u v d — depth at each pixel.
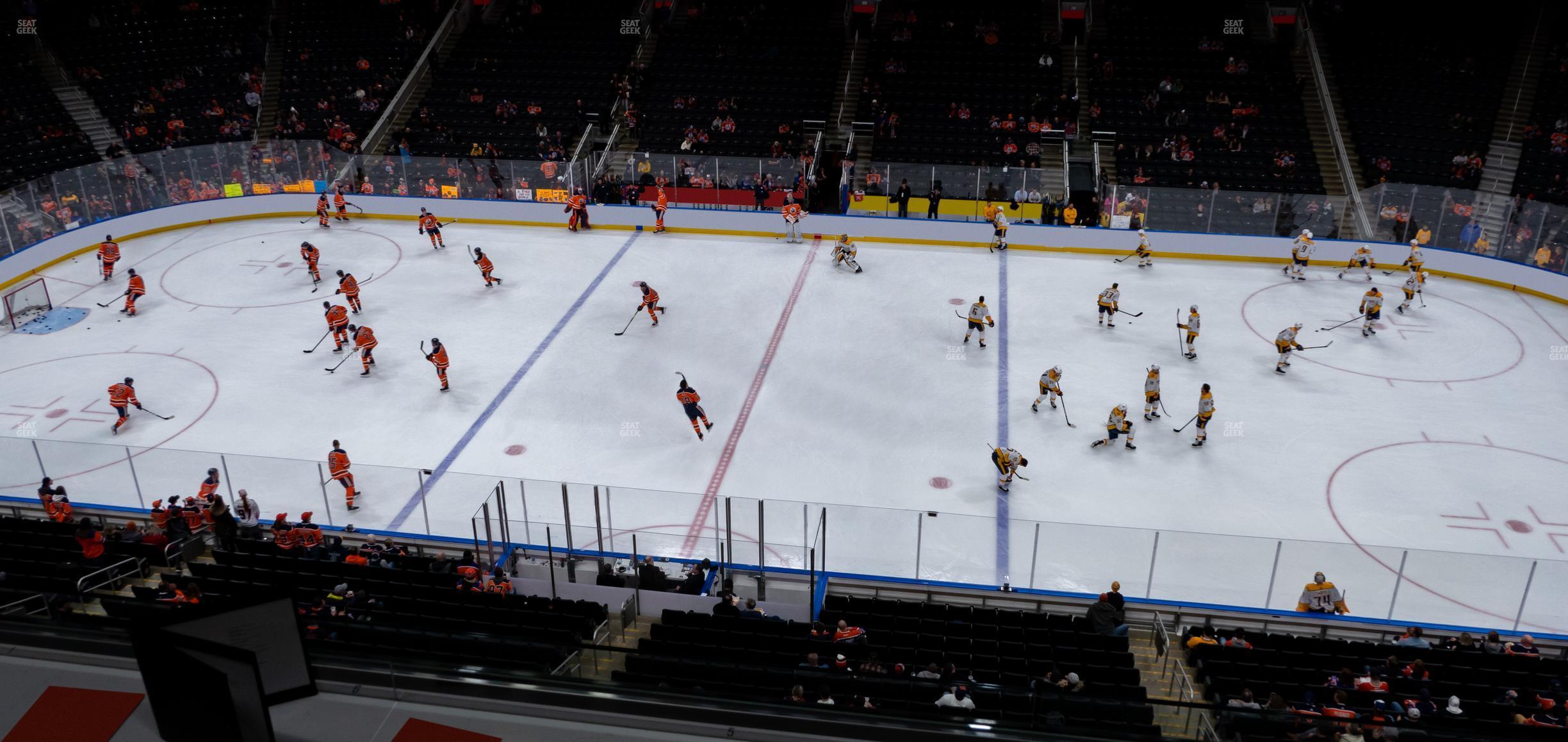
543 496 16.06
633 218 32.53
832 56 38.38
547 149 35.06
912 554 15.50
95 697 5.42
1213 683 11.91
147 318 25.56
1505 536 16.89
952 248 31.12
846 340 24.50
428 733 5.37
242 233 32.22
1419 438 19.95
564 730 5.44
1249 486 18.38
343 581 13.73
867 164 31.64
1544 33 35.22
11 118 33.28
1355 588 14.70
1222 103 34.94
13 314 25.03
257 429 20.14
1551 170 31.08
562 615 12.77
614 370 22.86
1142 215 30.20
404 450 19.45
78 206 29.86
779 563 15.65
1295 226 29.42
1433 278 28.53
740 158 32.16
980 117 35.59
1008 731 5.50
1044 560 15.27
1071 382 22.34
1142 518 17.44
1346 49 36.34
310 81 37.94
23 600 11.98
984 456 19.38
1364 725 7.19
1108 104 35.38
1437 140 33.06
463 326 25.19
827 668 11.00
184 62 37.66
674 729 5.51
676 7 41.25
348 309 26.14
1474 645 13.51
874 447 19.67
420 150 35.53
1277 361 23.30
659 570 14.87
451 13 40.25
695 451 19.52
